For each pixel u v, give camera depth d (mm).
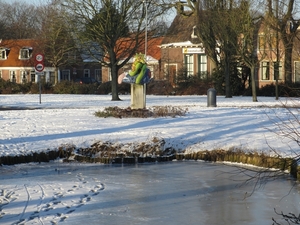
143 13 36562
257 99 37281
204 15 39156
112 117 21453
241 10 34625
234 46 35500
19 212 9539
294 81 40094
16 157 14430
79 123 19516
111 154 14977
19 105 31719
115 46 39656
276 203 10516
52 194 10984
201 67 53312
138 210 9922
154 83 49469
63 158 15039
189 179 12680
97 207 10047
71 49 37625
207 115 22266
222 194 11234
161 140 15891
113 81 37219
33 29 71938
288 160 10773
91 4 35406
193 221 9336
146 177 12938
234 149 14969
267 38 33250
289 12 27516
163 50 54688
